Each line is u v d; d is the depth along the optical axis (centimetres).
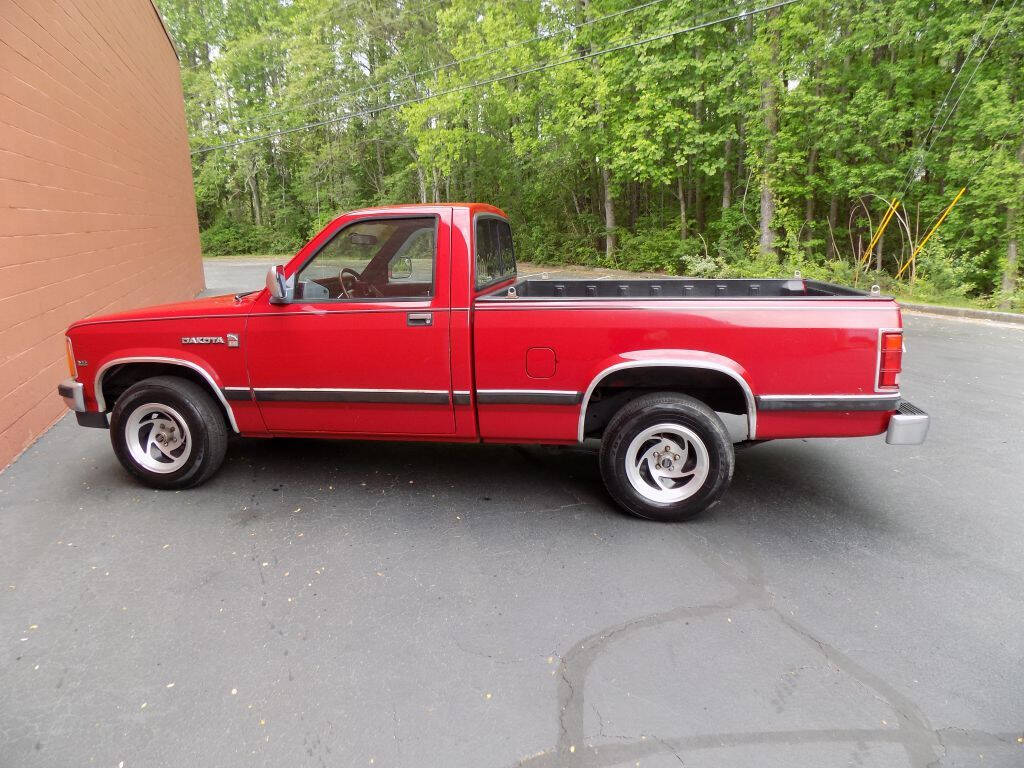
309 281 399
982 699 236
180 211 1582
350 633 279
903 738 217
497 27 2494
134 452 429
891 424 344
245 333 405
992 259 1670
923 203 1706
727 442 358
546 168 2575
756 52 1722
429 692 243
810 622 283
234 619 290
